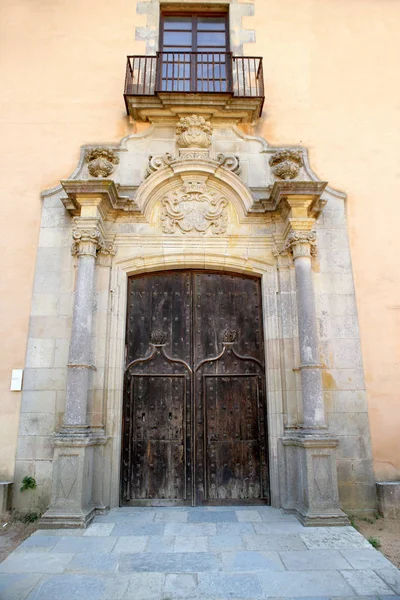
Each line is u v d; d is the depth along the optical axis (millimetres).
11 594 3133
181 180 6430
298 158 6258
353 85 7160
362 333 6000
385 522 5156
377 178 6684
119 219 6258
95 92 6980
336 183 6652
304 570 3539
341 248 6312
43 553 3883
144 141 6684
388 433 5668
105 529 4543
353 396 5766
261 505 5527
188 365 5984
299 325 5562
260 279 6332
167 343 6062
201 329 6137
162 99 6578
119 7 7426
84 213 5758
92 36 7273
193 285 6293
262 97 6613
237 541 4184
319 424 5125
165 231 6234
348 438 5625
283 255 6145
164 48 7426
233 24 7395
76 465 4777
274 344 5891
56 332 5867
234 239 6242
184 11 7562
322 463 4883
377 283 6203
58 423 5559
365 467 5535
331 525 4625
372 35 7430
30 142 6676
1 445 5504
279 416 5645
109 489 5363
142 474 5609
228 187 6410
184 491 5562
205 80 7191
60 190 6406
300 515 4844
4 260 6137
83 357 5281
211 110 6703
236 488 5602
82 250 5652
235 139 6750
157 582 3326
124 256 6152
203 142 6562
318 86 7145
